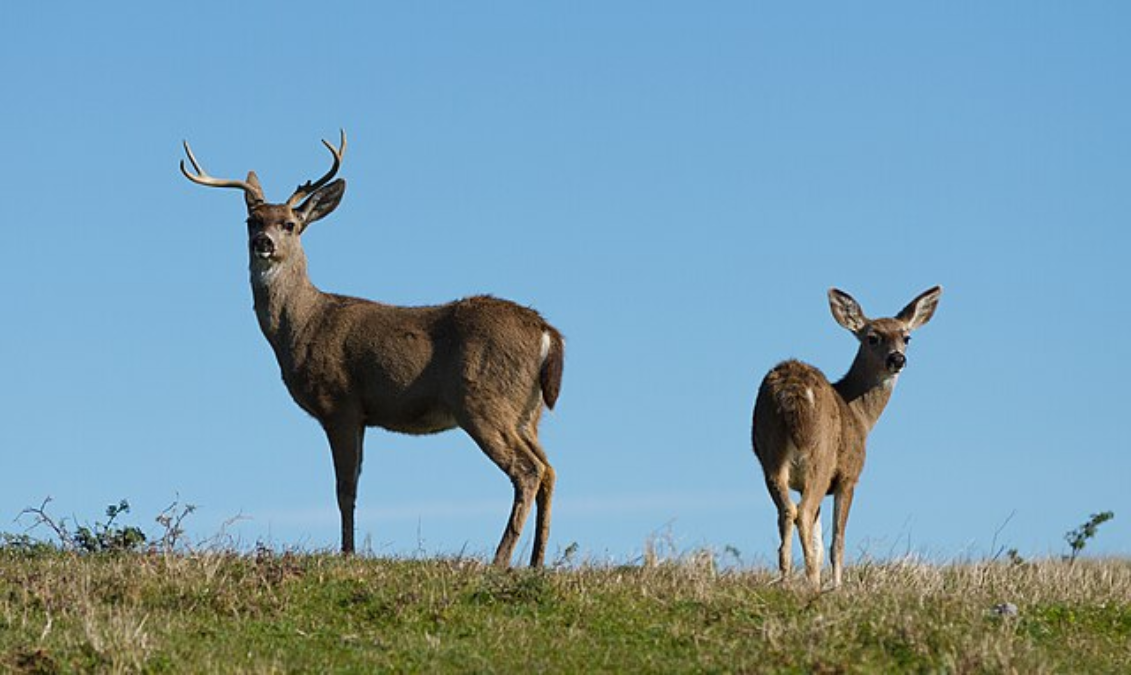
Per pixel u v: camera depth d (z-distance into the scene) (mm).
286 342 46375
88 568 37062
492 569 37344
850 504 42875
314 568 37375
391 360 45562
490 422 44656
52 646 30391
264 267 46438
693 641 31469
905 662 30125
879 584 37844
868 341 45938
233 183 48750
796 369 41281
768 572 40031
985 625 33031
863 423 44875
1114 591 39438
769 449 40281
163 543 39000
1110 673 30828
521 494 44344
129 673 29078
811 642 30281
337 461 46188
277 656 30391
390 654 30562
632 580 36812
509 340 44844
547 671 29484
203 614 33875
